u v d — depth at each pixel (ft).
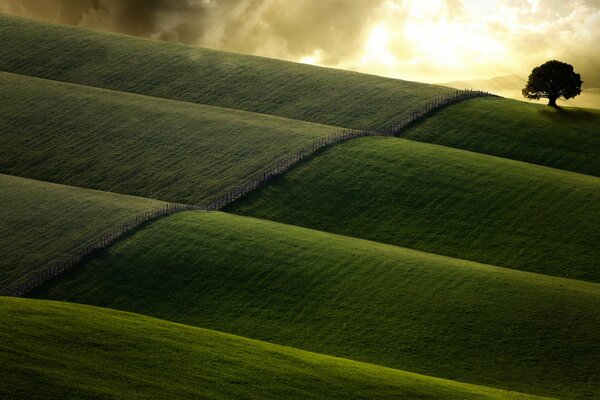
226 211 395.75
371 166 449.48
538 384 261.65
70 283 314.14
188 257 334.24
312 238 362.33
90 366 206.69
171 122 507.71
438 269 336.90
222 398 201.77
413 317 299.17
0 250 334.24
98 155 459.32
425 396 220.84
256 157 457.27
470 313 302.45
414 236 385.70
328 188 424.87
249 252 340.59
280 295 312.29
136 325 240.94
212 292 313.32
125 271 323.37
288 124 515.91
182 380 208.03
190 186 423.64
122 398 193.26
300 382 217.77
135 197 404.98
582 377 267.18
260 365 225.56
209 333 247.29
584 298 318.45
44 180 431.02
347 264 336.29
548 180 451.53
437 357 275.80
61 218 364.58
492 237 386.32
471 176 446.60
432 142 509.35
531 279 334.85
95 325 233.14
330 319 297.94
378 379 228.43
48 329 223.92
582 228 397.39
